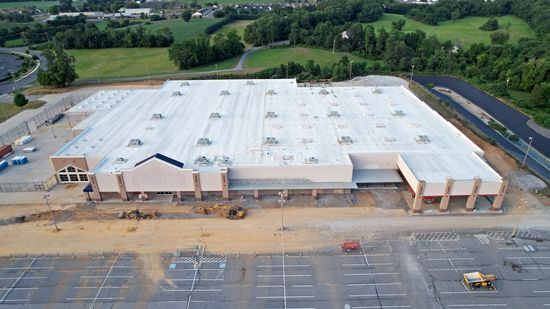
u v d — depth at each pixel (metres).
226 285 63.09
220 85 135.12
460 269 65.75
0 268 66.75
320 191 85.19
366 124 102.50
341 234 73.75
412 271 65.50
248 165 83.06
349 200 83.50
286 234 73.94
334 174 83.50
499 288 62.19
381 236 73.12
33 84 173.75
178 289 62.50
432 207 80.62
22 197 86.06
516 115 132.12
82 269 66.44
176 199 84.31
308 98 121.19
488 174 78.88
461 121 124.56
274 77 176.50
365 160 88.50
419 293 61.50
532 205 81.69
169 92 129.25
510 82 158.75
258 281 63.81
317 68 174.75
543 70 149.00
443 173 79.75
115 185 82.19
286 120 105.12
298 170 83.06
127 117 108.94
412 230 74.50
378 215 78.81
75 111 114.94
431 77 177.50
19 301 60.78
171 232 74.56
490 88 153.88
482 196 84.50
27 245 71.88
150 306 59.59
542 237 72.56
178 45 190.00
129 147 91.44
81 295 61.59
